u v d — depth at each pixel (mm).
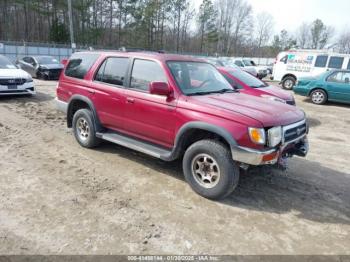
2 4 45875
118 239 3041
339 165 5461
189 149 3932
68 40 43250
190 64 4703
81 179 4312
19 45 30141
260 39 76375
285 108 4125
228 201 3887
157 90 3945
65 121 7586
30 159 4945
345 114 10570
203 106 3816
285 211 3738
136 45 50094
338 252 3021
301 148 4102
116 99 4789
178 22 60875
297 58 16781
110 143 5930
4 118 7527
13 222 3229
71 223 3260
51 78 16406
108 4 48688
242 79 7699
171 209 3633
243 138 3449
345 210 3850
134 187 4145
